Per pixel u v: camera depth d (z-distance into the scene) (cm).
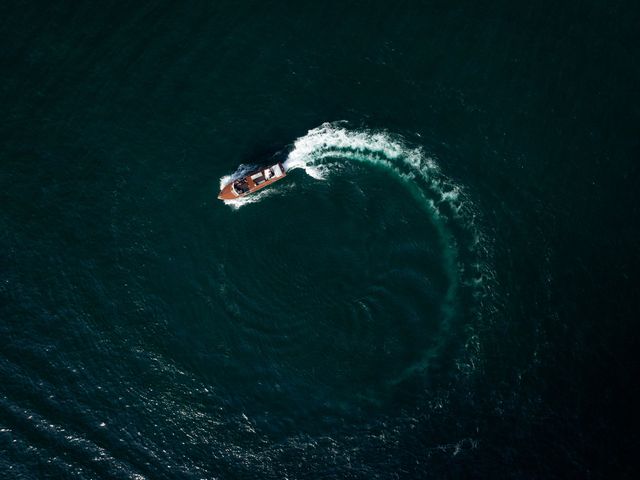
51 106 8906
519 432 7556
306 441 7538
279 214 8438
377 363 7850
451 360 7862
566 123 8819
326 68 9125
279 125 8844
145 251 8250
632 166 8600
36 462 7362
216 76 9069
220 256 8231
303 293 8094
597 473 7369
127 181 8556
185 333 7906
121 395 7650
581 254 8250
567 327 7956
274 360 7825
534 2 9444
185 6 9450
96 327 7912
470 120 8862
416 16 9406
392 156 8712
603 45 9206
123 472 7369
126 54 9169
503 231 8388
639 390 7675
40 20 9356
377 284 8156
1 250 8206
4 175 8544
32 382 7662
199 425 7562
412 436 7569
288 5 9438
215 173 8606
